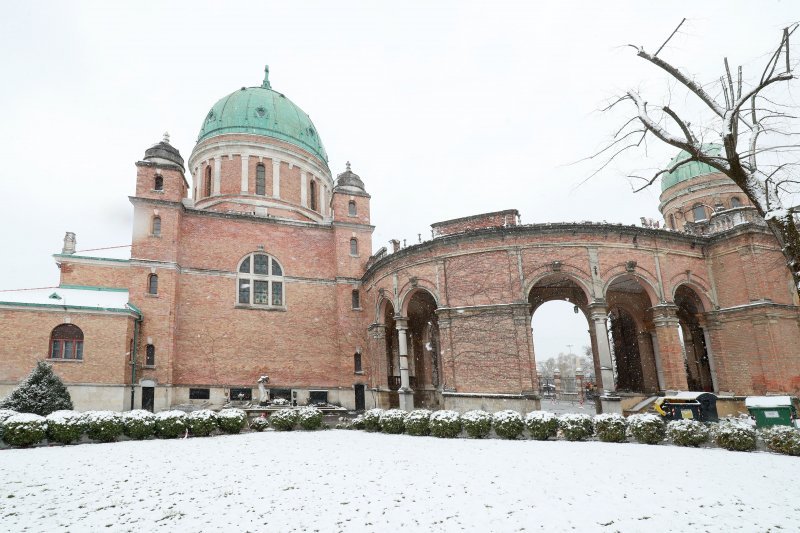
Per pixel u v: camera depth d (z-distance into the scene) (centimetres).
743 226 2519
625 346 3381
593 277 2441
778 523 812
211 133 3944
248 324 3266
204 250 3266
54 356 2591
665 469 1237
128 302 2897
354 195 3684
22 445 1739
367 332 3419
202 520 883
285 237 3512
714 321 2612
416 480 1153
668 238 2605
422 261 2781
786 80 988
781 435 1473
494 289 2520
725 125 966
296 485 1134
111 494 1076
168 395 2872
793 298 2544
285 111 4159
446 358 2569
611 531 786
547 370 13650
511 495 999
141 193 3066
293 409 2469
